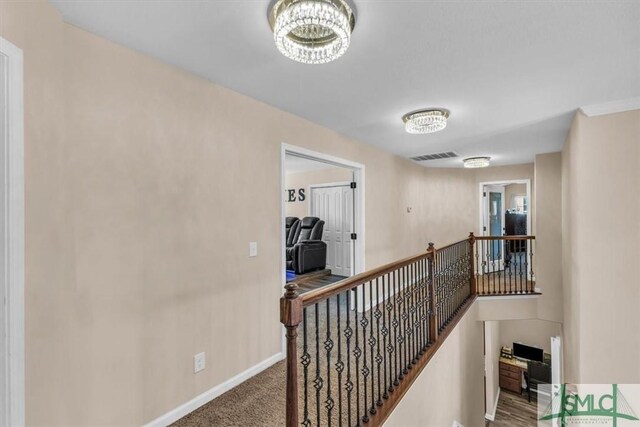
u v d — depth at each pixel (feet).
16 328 3.94
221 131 7.63
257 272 8.52
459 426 11.73
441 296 10.92
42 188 4.43
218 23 5.19
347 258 20.51
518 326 23.91
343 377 8.14
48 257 4.54
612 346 9.08
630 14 4.88
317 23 4.48
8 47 3.84
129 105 5.92
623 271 8.88
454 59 6.38
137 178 6.03
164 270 6.44
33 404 4.27
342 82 7.48
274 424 6.37
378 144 13.82
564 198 13.73
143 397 6.05
